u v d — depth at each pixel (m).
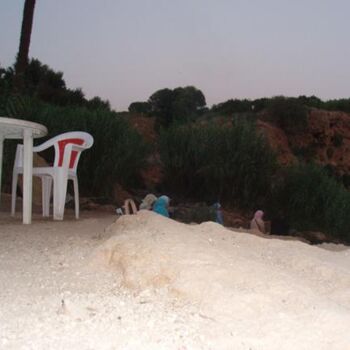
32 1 14.91
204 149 16.42
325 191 15.71
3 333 3.22
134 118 30.19
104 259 4.86
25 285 4.25
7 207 9.84
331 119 33.03
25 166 7.36
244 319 3.62
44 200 8.98
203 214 12.14
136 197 15.00
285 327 3.48
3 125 7.05
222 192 15.96
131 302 3.94
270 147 16.77
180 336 3.34
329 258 6.03
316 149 31.95
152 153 18.14
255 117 32.69
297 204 15.62
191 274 4.18
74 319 3.52
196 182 16.56
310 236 14.16
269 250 5.86
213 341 3.28
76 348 3.06
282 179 16.23
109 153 14.04
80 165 13.67
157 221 5.86
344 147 32.69
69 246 5.57
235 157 15.89
